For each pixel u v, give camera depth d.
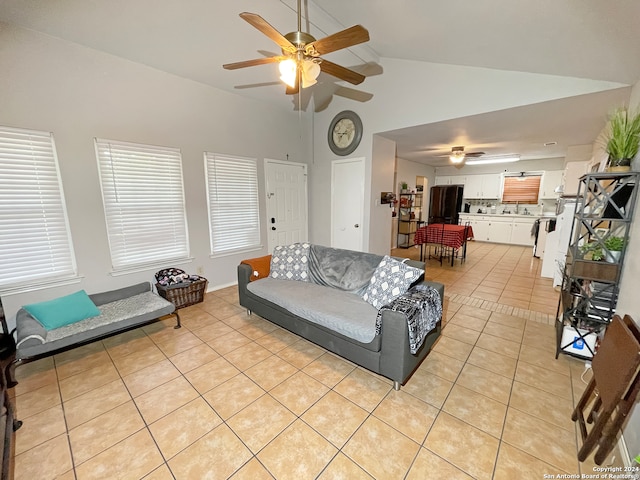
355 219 4.65
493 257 6.18
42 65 2.44
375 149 4.36
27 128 2.41
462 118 3.36
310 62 1.96
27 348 2.00
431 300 2.16
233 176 4.03
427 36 2.67
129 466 1.42
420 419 1.71
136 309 2.62
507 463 1.43
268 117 4.39
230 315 3.21
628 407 1.32
